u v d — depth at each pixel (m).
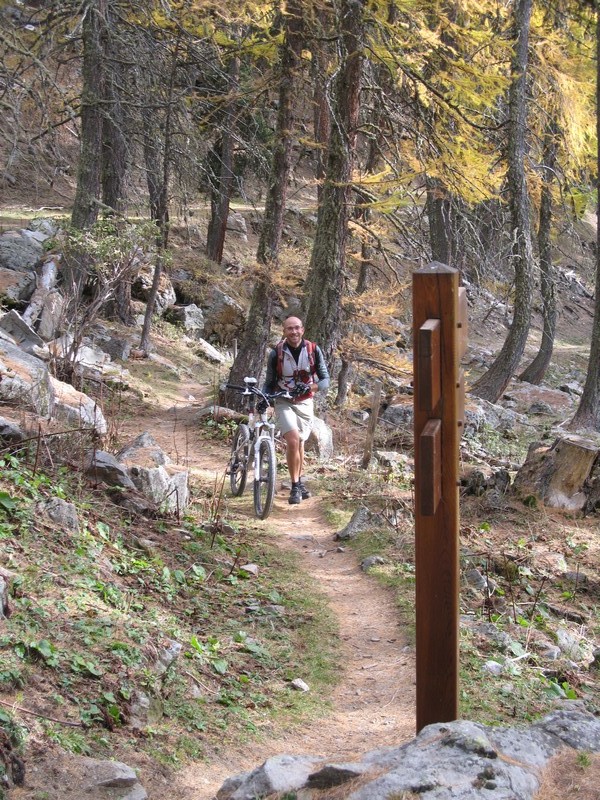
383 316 16.45
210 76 21.84
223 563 7.25
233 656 5.46
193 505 9.23
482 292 24.50
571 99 20.28
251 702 4.82
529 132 21.56
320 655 5.80
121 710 4.11
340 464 12.48
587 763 3.19
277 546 8.38
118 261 17.34
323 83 16.00
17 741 3.49
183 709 4.45
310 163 39.38
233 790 3.42
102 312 22.95
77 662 4.23
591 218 40.56
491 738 3.23
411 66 14.45
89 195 19.61
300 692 5.16
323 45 15.88
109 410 14.74
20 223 25.84
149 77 19.94
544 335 28.95
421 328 3.20
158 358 21.88
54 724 3.76
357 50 14.22
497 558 7.95
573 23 20.56
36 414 8.71
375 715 4.95
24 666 4.05
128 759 3.79
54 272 21.39
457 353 3.33
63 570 5.34
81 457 8.14
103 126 22.73
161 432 14.34
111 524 7.09
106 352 20.75
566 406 26.30
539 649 6.28
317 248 15.38
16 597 4.64
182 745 4.09
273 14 17.70
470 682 5.32
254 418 9.95
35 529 5.75
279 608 6.52
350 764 3.21
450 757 3.03
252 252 33.91
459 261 21.03
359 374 19.12
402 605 6.68
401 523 8.95
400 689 5.31
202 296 27.80
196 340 26.19
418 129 15.27
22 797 3.25
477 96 14.96
